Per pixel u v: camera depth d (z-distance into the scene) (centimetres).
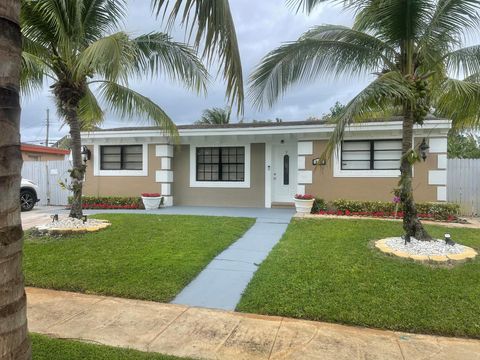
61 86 736
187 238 719
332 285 463
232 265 575
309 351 320
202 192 1304
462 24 569
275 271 521
